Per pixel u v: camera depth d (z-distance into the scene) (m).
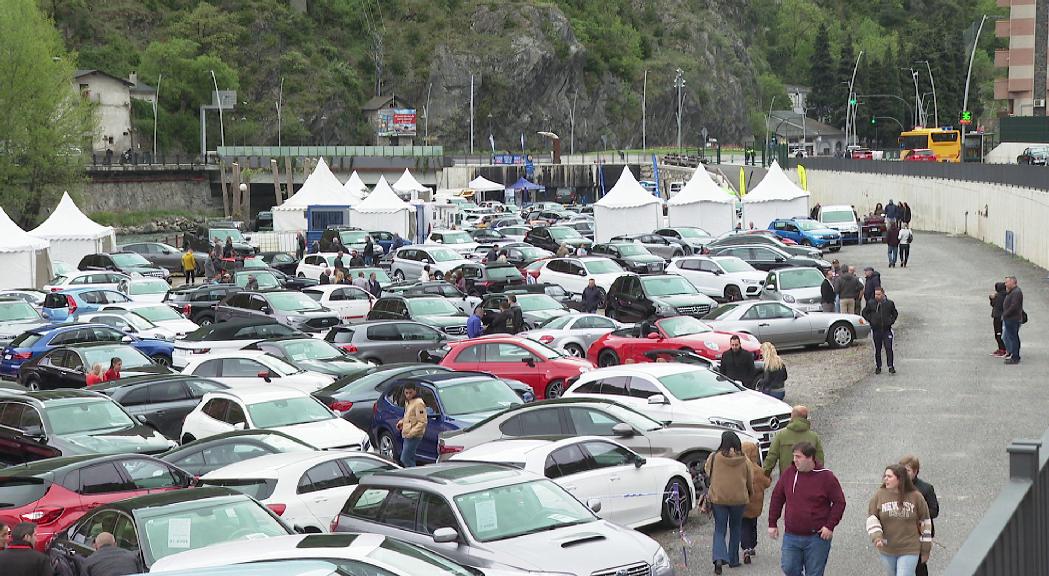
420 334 56.03
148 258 115.19
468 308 70.31
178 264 116.69
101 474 28.38
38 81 152.12
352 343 54.84
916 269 87.81
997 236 101.75
